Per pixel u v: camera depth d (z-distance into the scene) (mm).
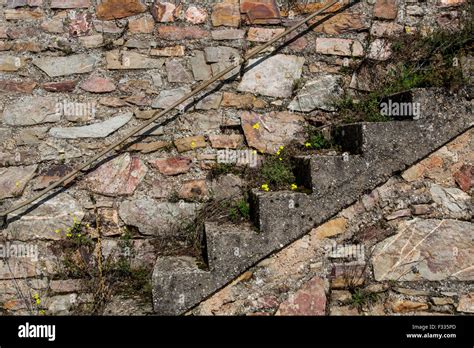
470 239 2664
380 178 2537
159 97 3010
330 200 2500
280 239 2463
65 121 2969
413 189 2650
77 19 2975
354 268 2607
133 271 2889
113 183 2965
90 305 2721
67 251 2912
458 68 2658
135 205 2959
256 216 2543
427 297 2650
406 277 2652
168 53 3018
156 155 3002
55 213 2920
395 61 3068
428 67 2941
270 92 3072
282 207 2459
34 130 2947
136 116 3000
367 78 3070
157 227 2957
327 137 3033
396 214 2637
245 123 3039
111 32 2990
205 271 2420
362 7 3068
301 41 3072
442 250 2658
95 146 2973
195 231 2879
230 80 3049
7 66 2941
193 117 3025
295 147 3029
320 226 2572
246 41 3055
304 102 3059
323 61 3076
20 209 2904
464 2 3074
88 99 2980
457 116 2586
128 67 3000
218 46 3039
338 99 3070
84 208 2945
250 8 3045
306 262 2561
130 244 2938
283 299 2537
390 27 3057
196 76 3031
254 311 2510
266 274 2527
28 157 2943
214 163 3018
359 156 2514
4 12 2941
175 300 2400
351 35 3076
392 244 2643
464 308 2650
